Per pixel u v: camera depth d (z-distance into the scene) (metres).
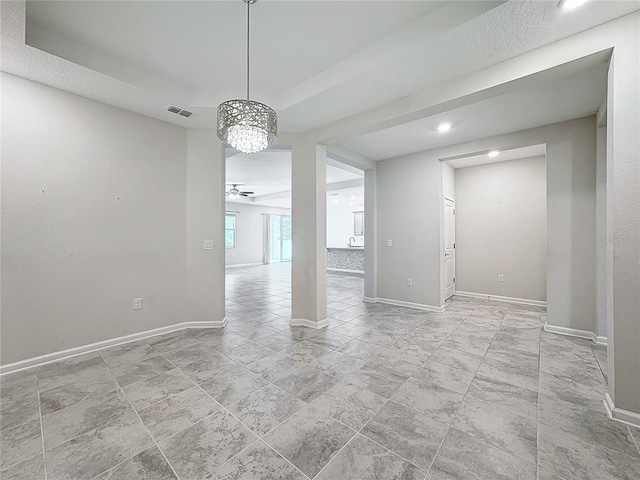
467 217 5.55
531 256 4.90
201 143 3.55
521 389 2.12
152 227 3.24
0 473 1.36
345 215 10.06
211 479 1.33
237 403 1.94
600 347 2.94
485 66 2.18
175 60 2.45
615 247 1.75
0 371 2.31
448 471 1.38
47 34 2.06
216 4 1.82
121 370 2.42
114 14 1.91
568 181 3.33
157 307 3.29
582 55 1.82
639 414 1.70
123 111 3.00
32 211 2.47
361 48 2.27
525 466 1.41
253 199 10.73
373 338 3.22
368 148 4.44
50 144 2.55
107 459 1.45
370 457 1.46
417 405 1.92
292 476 1.35
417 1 1.79
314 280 3.59
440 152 4.41
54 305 2.59
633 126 1.69
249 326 3.65
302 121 3.26
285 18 1.94
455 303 4.98
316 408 1.89
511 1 1.58
